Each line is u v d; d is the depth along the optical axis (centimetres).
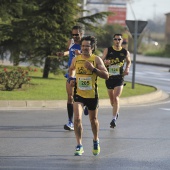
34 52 4616
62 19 4462
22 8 4856
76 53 2203
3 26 4597
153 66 8669
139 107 3303
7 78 3416
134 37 4144
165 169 1734
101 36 5034
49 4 4419
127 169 1719
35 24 4406
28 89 3534
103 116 2870
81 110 1867
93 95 1867
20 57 4812
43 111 2933
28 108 3006
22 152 1941
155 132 2433
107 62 2181
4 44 4916
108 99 3325
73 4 4453
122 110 3134
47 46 4484
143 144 2150
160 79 5728
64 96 3319
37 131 2370
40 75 4712
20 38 4528
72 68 1903
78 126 1870
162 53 12206
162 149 2058
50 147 2041
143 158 1891
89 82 1858
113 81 2542
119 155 1931
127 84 4450
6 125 2489
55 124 2558
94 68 1823
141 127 2562
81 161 1817
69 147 2050
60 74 4525
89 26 4588
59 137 2248
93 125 1884
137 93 3791
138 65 8688
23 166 1723
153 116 2938
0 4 4878
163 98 3922
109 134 2356
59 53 2362
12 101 3016
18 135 2267
